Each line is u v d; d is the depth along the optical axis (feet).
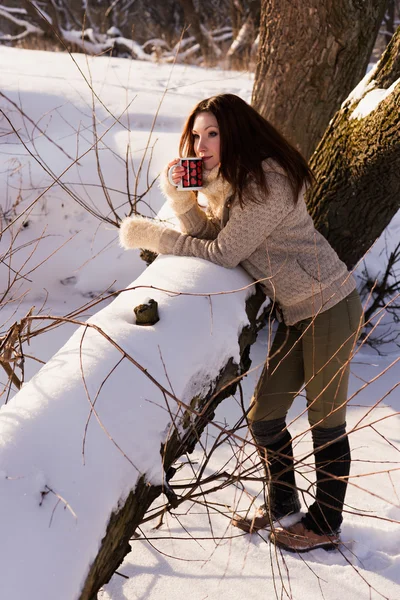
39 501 4.10
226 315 6.59
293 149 7.36
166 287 6.63
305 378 7.78
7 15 45.16
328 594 7.01
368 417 10.72
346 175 9.93
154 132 15.92
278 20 13.47
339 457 7.41
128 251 13.55
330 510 7.67
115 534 4.49
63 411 4.68
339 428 7.68
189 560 7.18
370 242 10.77
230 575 7.20
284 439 8.06
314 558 7.69
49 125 16.07
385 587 7.16
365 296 14.29
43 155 14.58
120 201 13.93
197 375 5.70
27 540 3.88
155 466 4.87
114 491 4.47
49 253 13.50
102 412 4.80
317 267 7.41
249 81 28.76
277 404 7.93
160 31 56.95
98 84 18.76
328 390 7.54
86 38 41.37
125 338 5.61
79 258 13.52
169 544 7.66
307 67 13.56
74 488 4.26
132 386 5.13
